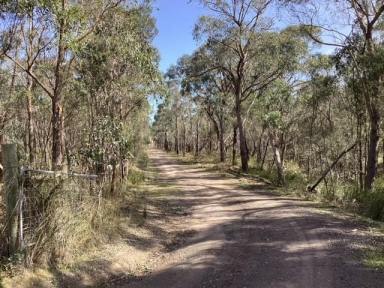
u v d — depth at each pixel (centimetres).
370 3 1895
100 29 1305
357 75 1797
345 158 2966
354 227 1118
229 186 2330
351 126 2820
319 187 2094
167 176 3047
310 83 2619
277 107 2675
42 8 808
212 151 5862
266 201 1705
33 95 1706
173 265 893
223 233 1155
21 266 689
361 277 725
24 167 731
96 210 1002
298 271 776
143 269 888
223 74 3684
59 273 742
